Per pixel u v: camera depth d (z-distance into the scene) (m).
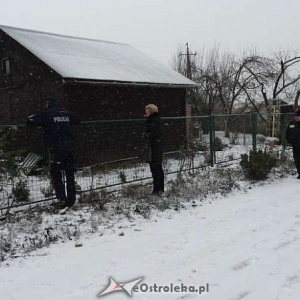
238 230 6.15
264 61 27.97
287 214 7.04
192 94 26.12
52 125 7.35
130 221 6.78
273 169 11.41
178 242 5.66
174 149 12.03
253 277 4.45
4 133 7.61
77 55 15.61
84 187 9.07
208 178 10.10
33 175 8.07
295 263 4.82
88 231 6.23
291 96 30.14
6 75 15.35
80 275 4.62
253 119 14.03
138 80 14.84
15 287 4.35
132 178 10.04
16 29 16.22
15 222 6.73
